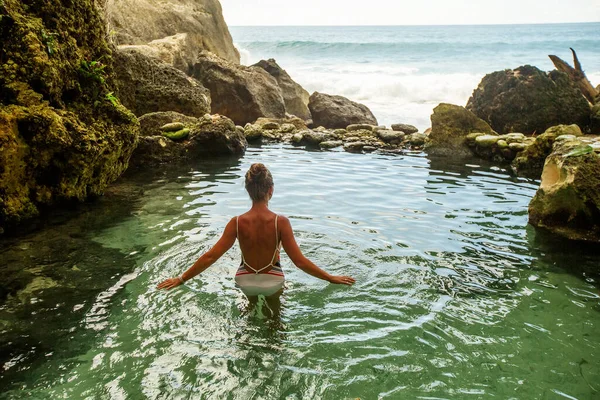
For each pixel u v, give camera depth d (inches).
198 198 272.7
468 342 136.1
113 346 130.5
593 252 206.1
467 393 114.7
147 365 122.5
